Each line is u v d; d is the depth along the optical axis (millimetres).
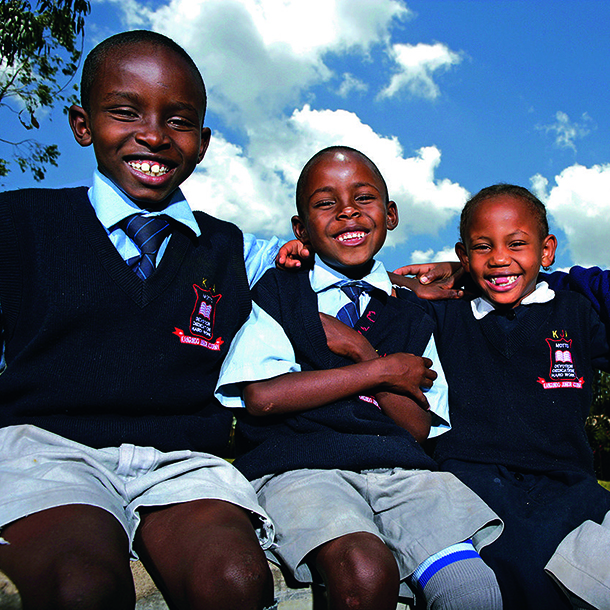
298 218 2422
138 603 1345
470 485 1870
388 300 2232
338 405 1844
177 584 1187
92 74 1786
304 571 1452
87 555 1047
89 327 1621
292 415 1854
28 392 1549
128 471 1522
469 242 2322
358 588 1242
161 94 1746
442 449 2100
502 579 1630
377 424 1827
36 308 1599
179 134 1815
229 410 1918
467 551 1528
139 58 1744
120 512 1342
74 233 1687
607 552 1525
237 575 1107
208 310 1842
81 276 1641
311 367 1986
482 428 2076
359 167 2254
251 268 2197
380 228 2262
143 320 1683
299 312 2039
